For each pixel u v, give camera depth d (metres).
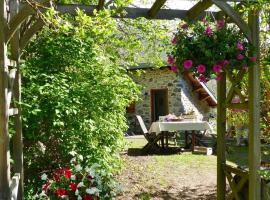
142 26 6.07
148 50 6.64
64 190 4.17
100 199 4.30
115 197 5.52
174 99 15.20
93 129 5.11
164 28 6.17
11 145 4.59
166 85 15.43
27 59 5.32
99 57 5.62
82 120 5.14
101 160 5.12
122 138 5.96
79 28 3.29
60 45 5.30
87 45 5.44
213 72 3.64
